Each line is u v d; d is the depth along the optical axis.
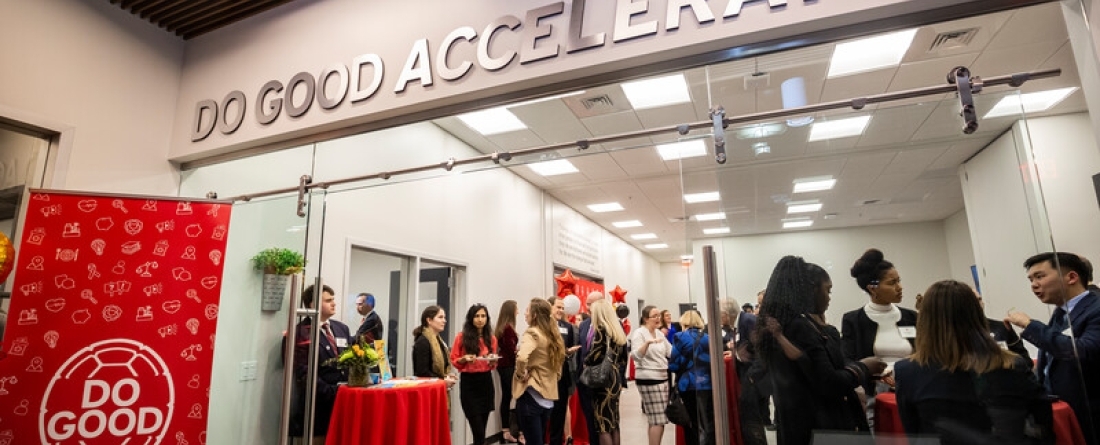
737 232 1.74
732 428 1.62
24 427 2.01
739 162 1.79
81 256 2.20
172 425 2.23
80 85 2.80
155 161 3.13
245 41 3.11
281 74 2.92
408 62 2.52
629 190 7.41
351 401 3.10
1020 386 1.34
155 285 2.29
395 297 4.94
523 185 6.81
